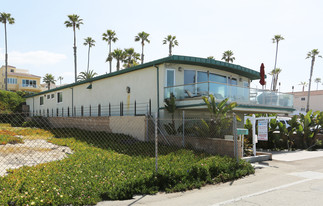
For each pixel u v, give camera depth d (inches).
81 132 649.0
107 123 634.8
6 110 1332.4
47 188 195.5
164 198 206.4
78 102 917.2
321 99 2102.6
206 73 623.8
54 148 401.1
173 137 441.1
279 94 652.7
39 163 293.9
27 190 190.1
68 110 984.3
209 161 299.6
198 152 376.8
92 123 699.4
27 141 466.3
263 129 412.8
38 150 375.2
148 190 218.8
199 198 207.0
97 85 809.5
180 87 530.0
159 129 502.9
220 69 653.9
